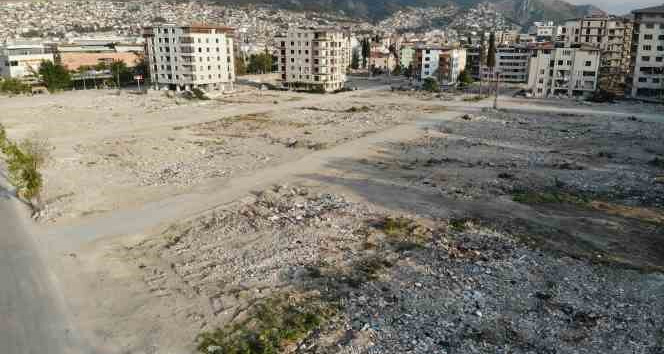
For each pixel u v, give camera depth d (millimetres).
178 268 32938
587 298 29250
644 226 41562
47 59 149375
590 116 104625
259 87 155875
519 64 181250
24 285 30172
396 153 69000
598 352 23969
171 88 138750
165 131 82875
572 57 139375
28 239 37094
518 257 34969
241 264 33594
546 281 31375
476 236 38781
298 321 26469
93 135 78500
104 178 54094
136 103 115688
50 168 57688
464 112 110438
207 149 69625
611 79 165125
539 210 45156
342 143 75062
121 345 24375
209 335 25234
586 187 53219
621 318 27062
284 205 45844
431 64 189625
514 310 27859
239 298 28922
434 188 51719
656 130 88312
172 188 50688
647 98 133625
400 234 39094
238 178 54781
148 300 28719
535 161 64938
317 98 135000
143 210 44000
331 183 53406
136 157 64250
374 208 45188
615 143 77312
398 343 24594
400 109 114625
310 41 146250
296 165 61125
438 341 24812
